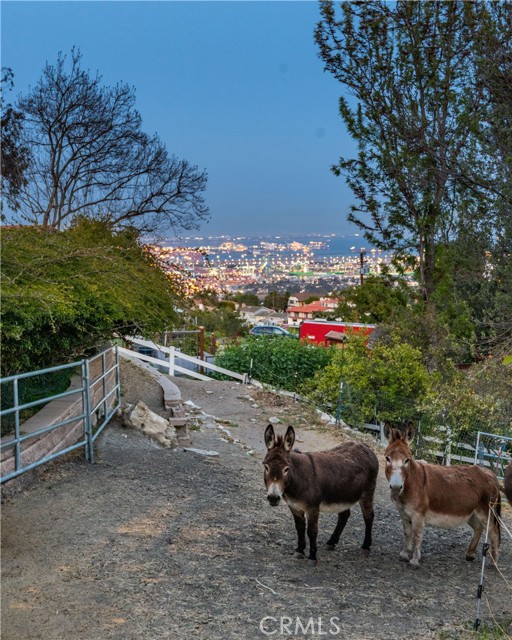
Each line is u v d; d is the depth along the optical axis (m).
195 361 23.72
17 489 8.57
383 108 25.58
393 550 8.55
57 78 22.39
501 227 19.73
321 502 7.55
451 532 9.89
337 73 26.69
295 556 7.66
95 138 23.22
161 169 23.95
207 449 13.55
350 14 25.97
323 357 24.59
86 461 10.26
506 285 19.84
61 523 7.77
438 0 24.27
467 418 17.33
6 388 9.37
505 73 18.81
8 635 5.32
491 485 8.20
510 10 18.92
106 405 12.91
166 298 13.65
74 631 5.45
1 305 8.62
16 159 21.62
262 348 24.81
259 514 9.24
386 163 25.72
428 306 24.38
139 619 5.70
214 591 6.39
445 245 24.98
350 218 29.05
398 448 7.56
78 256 11.81
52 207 22.75
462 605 6.81
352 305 39.78
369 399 18.91
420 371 18.69
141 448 11.86
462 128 21.78
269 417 18.59
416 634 5.92
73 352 12.17
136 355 23.47
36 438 9.32
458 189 22.41
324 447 15.76
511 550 9.15
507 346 18.17
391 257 29.31
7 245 11.12
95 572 6.57
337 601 6.51
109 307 10.93
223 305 55.47
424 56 24.72
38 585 6.22
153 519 8.23
